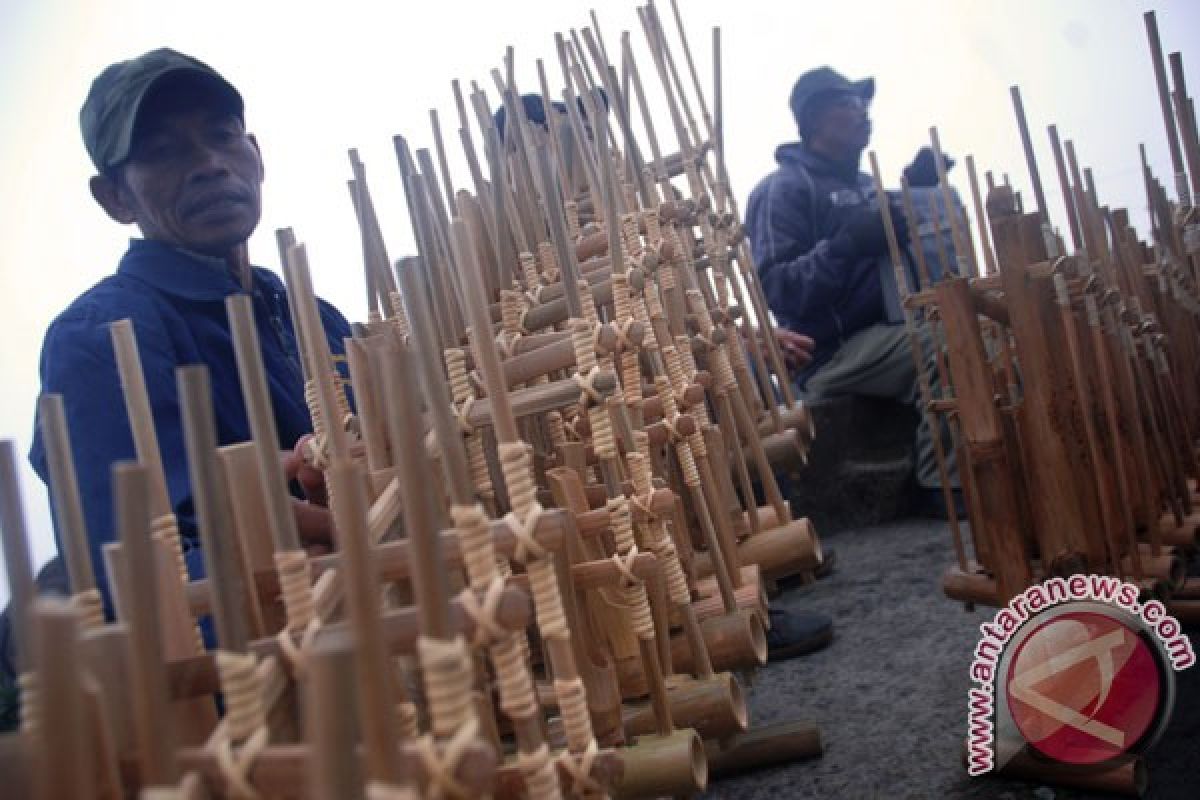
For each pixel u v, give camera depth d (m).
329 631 0.60
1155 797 1.21
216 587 0.54
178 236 1.38
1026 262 1.29
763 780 1.48
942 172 1.78
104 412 1.19
